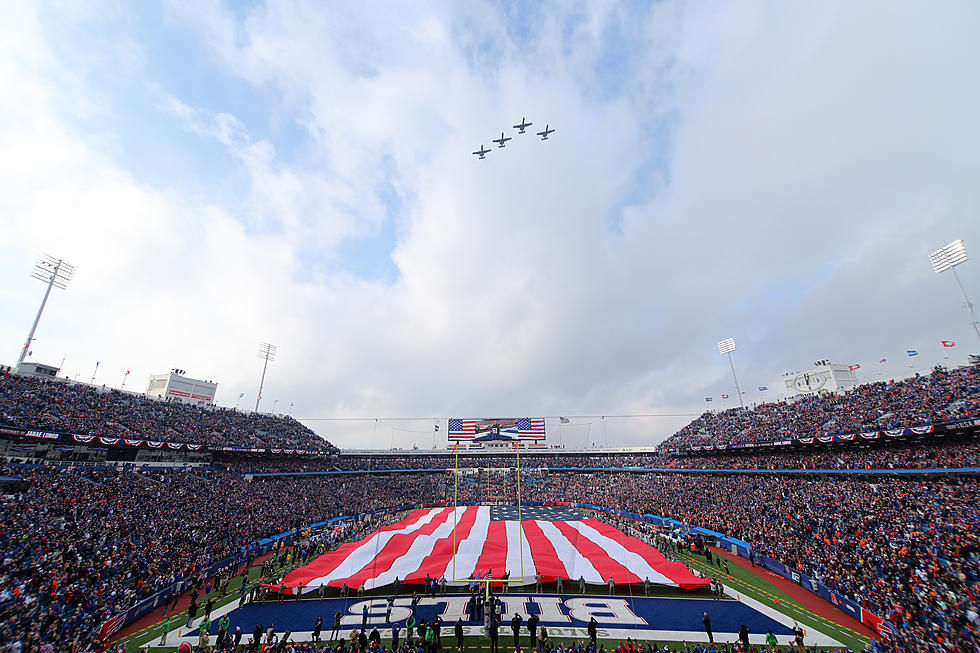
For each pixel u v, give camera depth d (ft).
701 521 169.78
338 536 160.56
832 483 157.58
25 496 117.50
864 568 96.58
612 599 97.14
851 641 72.74
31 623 69.92
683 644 73.15
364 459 313.12
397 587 104.94
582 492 277.44
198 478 187.62
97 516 122.01
